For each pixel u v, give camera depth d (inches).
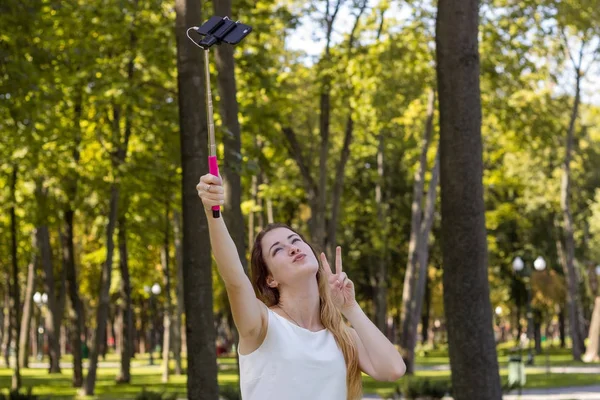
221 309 2138.3
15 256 1138.7
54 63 696.4
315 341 145.2
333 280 158.2
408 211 1865.2
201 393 479.8
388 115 1074.7
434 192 1284.4
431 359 2174.0
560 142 1781.5
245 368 142.8
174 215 1348.4
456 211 413.4
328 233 1098.1
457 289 412.8
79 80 796.0
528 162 1923.0
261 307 142.3
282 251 149.2
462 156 412.8
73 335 1244.5
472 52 414.9
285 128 1062.4
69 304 1241.4
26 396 851.4
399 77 1067.9
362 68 999.6
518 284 2153.1
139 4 820.6
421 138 1378.0
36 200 1129.4
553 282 1814.7
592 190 2073.1
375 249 1664.6
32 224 1139.3
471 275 411.8
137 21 834.8
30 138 766.5
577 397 994.7
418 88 1101.1
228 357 2431.1
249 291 139.7
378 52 1007.0
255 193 1312.7
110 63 861.2
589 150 1959.9
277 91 799.7
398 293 2186.3
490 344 412.8
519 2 1020.5
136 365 2188.7
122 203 1114.7
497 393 411.2
